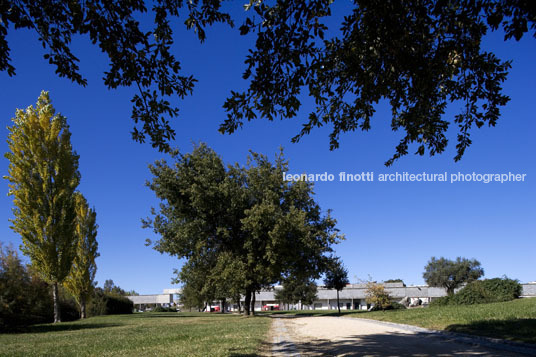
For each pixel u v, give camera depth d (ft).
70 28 20.39
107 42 20.44
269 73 20.01
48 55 21.13
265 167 102.99
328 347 32.78
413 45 21.22
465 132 25.93
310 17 18.79
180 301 254.88
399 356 26.08
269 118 21.99
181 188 100.17
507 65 22.47
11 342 45.57
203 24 20.54
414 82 24.00
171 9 20.08
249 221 88.48
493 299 75.36
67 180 96.78
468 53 22.25
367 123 26.84
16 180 90.99
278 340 40.11
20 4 19.07
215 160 101.19
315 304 259.60
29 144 92.07
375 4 18.92
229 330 52.16
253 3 19.39
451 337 34.65
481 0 18.35
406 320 53.83
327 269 106.11
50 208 93.56
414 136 28.37
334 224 105.19
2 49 19.25
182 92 22.88
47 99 97.40
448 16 20.18
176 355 28.27
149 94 22.97
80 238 132.46
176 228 102.06
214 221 101.55
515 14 17.28
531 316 41.11
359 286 266.36
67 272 95.66
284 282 108.17
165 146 24.94
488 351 26.48
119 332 55.01
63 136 96.73
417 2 19.77
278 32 18.86
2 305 68.39
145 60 21.49
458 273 195.21
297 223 89.04
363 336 40.27
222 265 93.91
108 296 172.04
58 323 89.61
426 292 234.79
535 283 198.59
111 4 19.33
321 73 22.76
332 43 21.42
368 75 23.03
